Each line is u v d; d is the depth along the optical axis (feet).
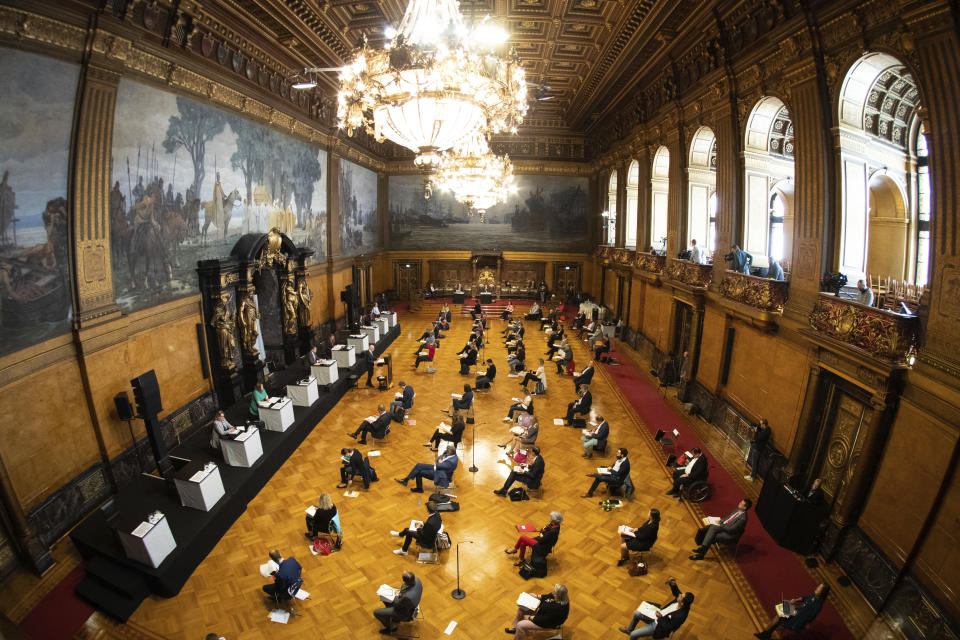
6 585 19.88
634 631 18.20
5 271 20.67
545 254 88.99
